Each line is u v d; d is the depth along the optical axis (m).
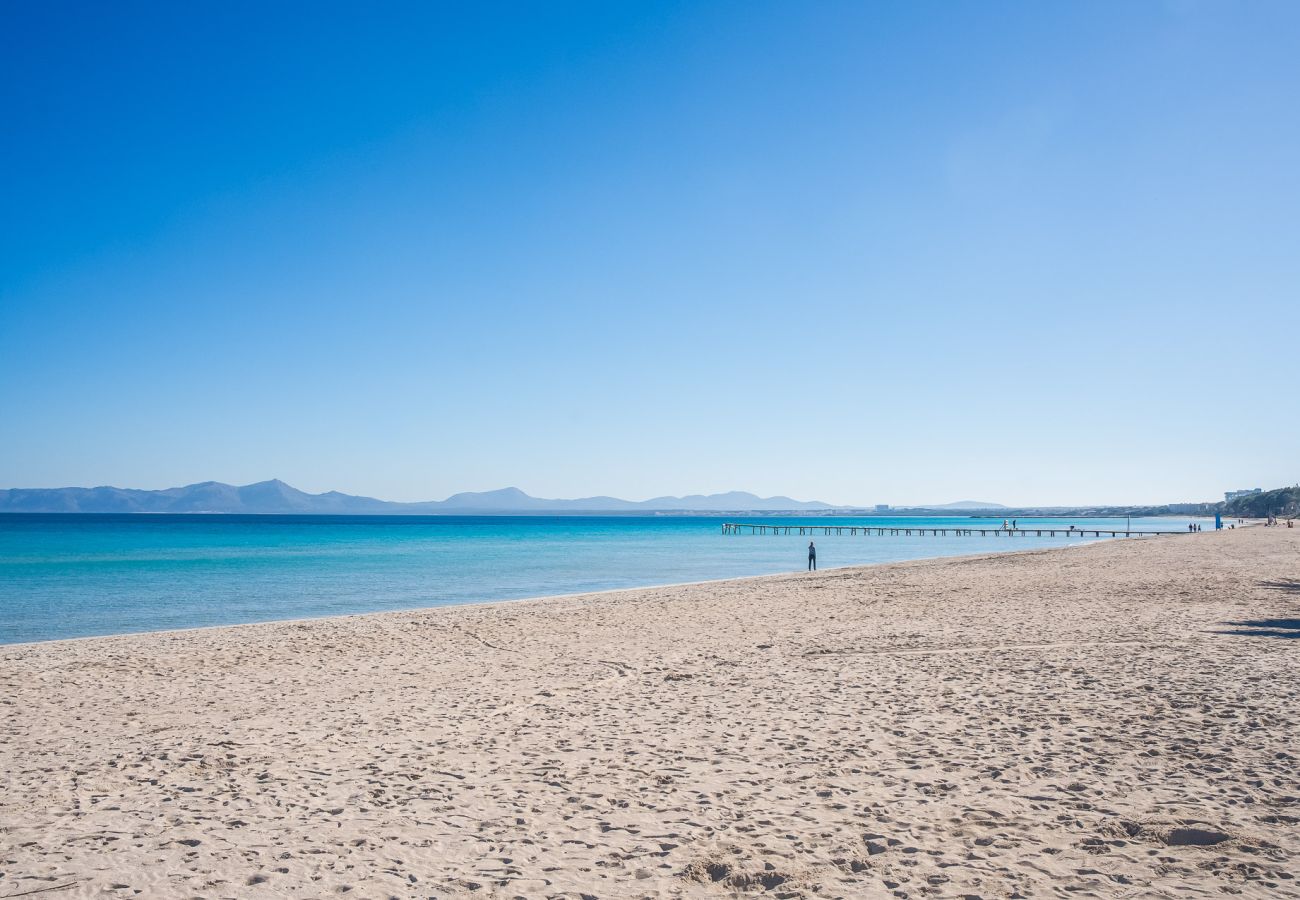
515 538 97.69
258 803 6.76
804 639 15.98
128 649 16.66
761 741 8.41
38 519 198.75
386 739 8.91
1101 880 4.85
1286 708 8.96
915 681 11.33
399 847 5.73
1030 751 7.69
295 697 11.45
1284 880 4.75
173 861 5.54
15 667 14.44
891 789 6.73
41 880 5.23
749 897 4.81
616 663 13.81
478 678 12.72
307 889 5.05
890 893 4.78
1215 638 14.23
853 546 80.38
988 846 5.46
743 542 90.31
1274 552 41.94
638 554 64.56
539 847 5.69
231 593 33.19
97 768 7.93
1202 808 5.99
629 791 6.90
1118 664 12.05
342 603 30.12
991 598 22.89
